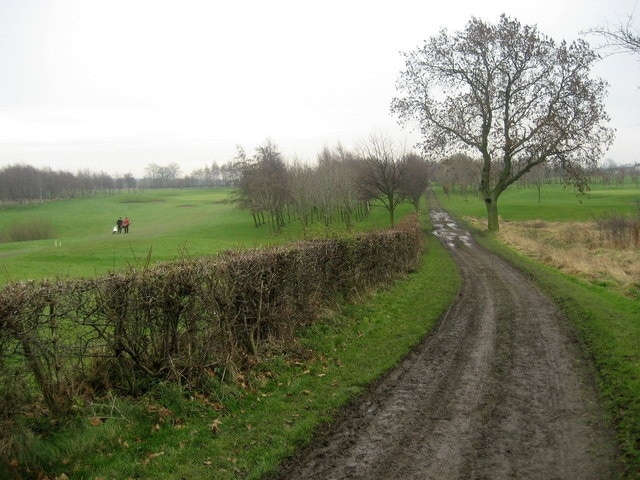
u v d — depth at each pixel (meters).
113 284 5.94
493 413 6.23
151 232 64.19
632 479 4.52
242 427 6.02
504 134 39.34
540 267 20.52
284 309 9.00
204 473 4.96
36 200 131.75
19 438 4.84
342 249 12.52
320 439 5.71
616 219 31.19
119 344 6.15
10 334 4.76
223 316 7.36
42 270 23.27
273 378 7.68
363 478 4.82
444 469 4.91
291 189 61.09
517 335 9.98
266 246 10.25
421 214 66.50
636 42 8.48
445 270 20.80
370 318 11.63
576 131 34.81
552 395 6.74
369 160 45.69
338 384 7.41
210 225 71.75
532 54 36.31
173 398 6.32
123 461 5.14
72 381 5.66
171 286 6.53
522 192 100.19
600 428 5.63
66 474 4.86
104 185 171.38
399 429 5.88
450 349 9.20
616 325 9.88
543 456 5.08
